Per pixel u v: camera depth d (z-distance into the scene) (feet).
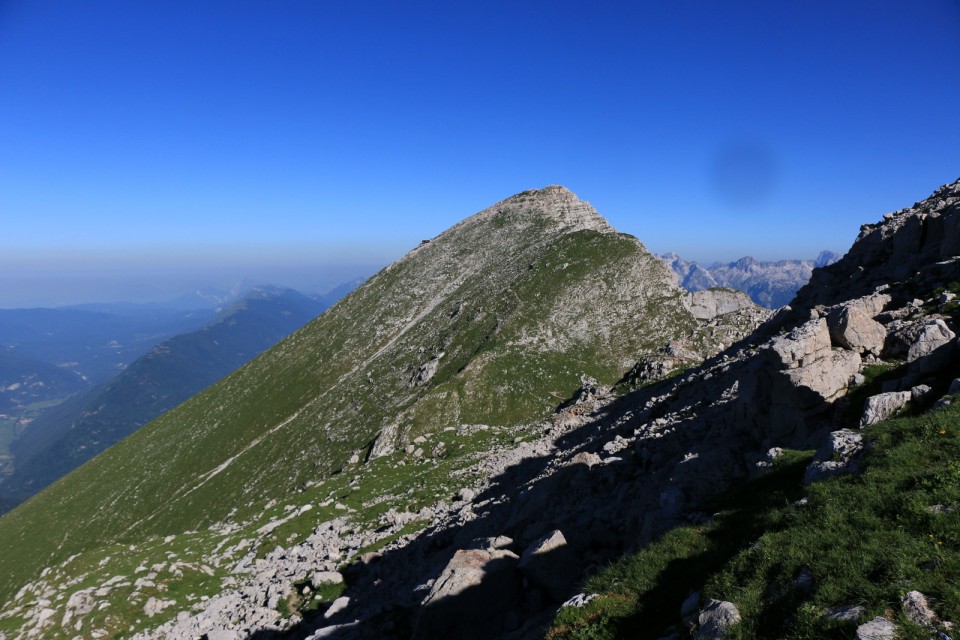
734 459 65.92
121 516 410.52
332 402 451.94
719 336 263.08
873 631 26.14
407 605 73.26
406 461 187.42
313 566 110.83
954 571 28.55
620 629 38.88
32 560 368.68
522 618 53.83
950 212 90.53
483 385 322.55
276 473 380.17
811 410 62.64
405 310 581.12
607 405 177.17
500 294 458.91
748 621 31.83
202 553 139.03
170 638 99.91
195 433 508.53
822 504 40.50
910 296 77.77
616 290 417.90
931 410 47.93
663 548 47.29
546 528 70.49
